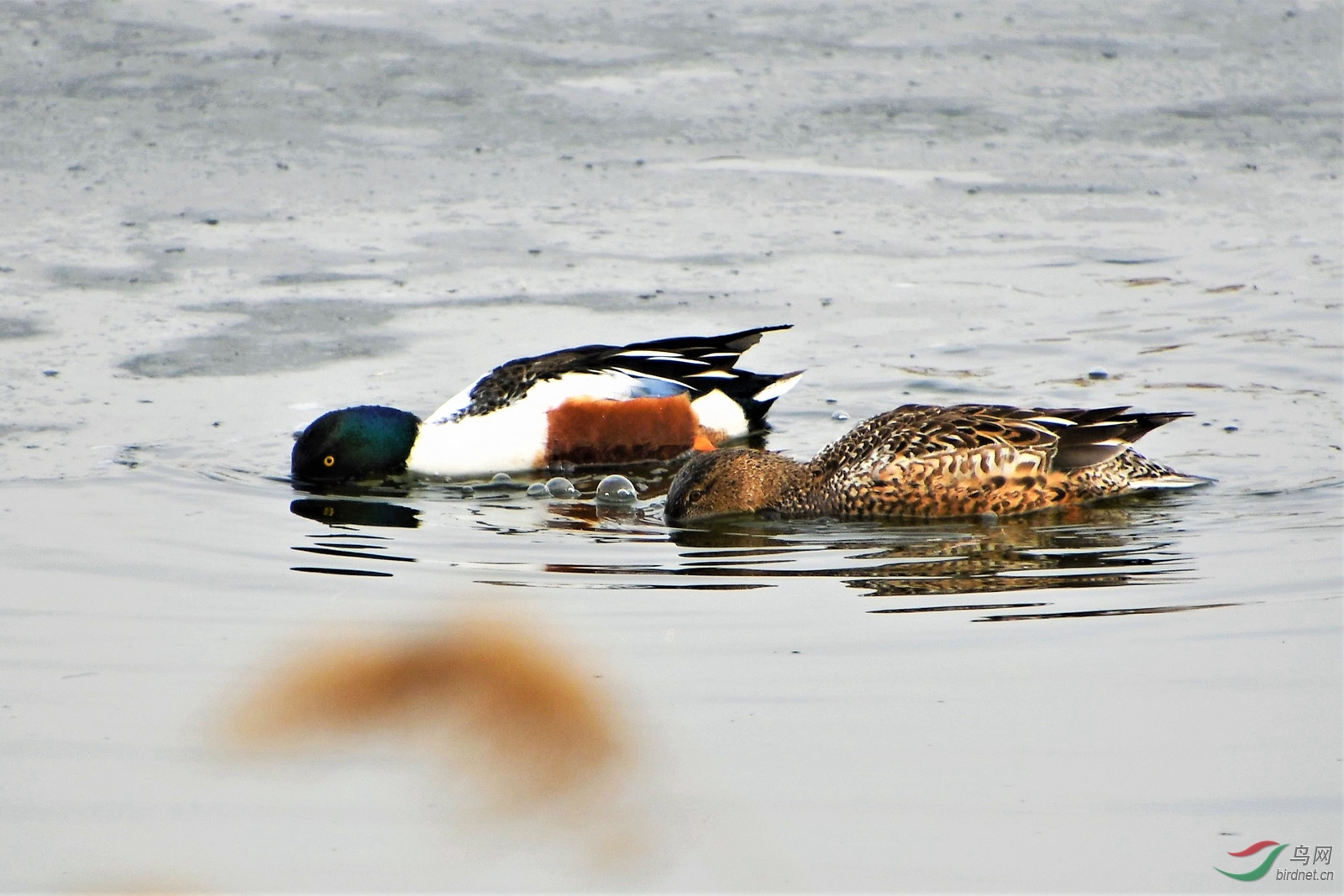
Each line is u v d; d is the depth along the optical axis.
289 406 13.85
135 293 16.31
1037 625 8.77
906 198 19.28
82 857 5.95
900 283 16.72
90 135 20.81
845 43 24.89
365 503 12.09
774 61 24.06
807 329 15.57
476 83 23.06
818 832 6.23
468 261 17.39
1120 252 17.45
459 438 13.17
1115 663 8.13
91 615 9.05
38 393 13.79
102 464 12.29
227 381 14.32
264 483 12.27
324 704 2.55
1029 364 14.56
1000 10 26.45
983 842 6.18
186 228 18.20
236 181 19.67
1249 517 11.05
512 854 5.82
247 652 8.39
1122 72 23.53
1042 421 11.79
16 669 8.13
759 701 7.62
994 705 7.58
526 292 16.53
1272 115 21.86
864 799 6.54
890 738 7.16
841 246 17.80
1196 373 14.16
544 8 26.45
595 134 21.36
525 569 10.20
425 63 23.80
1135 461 11.85
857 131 21.47
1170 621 8.80
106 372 14.37
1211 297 16.02
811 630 8.74
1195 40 24.86
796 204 19.12
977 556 10.41
